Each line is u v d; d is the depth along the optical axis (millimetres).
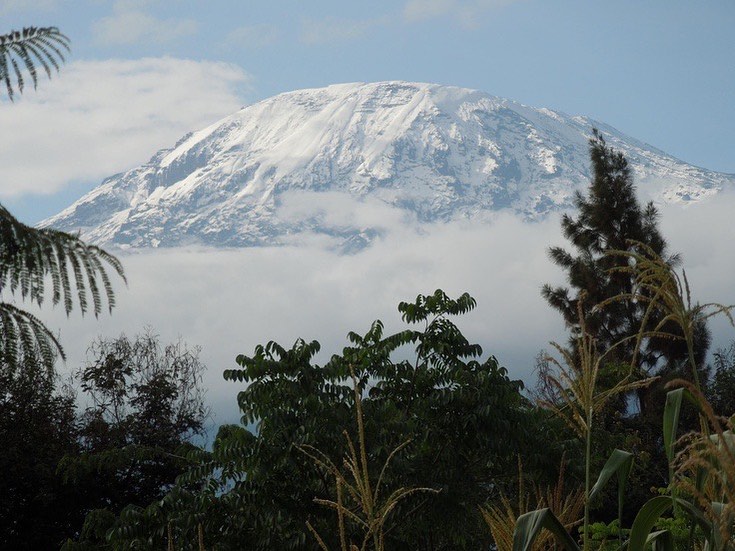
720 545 5512
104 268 6719
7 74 6816
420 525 19203
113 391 42406
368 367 20219
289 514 18609
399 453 18828
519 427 19219
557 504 7043
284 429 18469
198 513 18125
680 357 41812
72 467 25031
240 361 19156
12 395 35906
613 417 36906
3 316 6602
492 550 19047
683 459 6008
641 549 6438
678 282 6266
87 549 19500
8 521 35656
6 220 6438
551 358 6617
